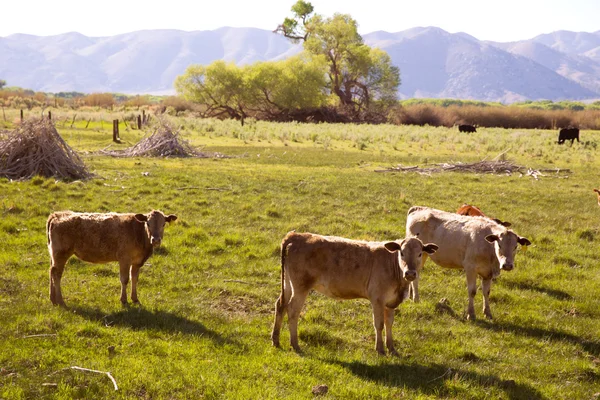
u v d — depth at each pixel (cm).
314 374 780
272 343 874
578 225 1825
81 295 1030
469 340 948
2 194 1866
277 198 2070
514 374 823
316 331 926
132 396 675
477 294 1190
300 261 855
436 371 819
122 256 977
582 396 768
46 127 2327
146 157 3247
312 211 1856
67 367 721
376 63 9294
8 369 709
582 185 2672
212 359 790
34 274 1120
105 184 2197
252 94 8744
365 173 2869
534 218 1903
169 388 698
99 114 6322
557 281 1269
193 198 2009
